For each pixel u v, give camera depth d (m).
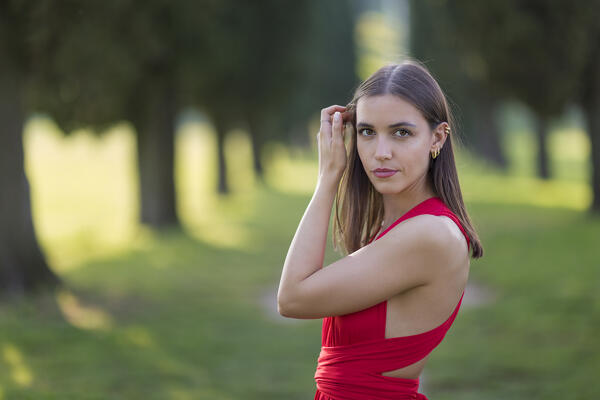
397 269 1.78
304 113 49.44
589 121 17.97
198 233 19.70
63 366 6.75
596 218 17.66
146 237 18.58
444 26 18.22
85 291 10.87
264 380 7.25
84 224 21.48
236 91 22.91
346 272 1.79
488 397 6.59
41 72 9.81
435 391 6.84
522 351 8.08
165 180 19.58
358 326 1.85
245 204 28.25
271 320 10.41
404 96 1.82
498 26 16.27
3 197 9.72
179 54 15.44
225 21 20.47
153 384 6.54
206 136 69.12
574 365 7.31
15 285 9.63
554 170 41.66
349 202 2.22
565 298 10.23
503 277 12.64
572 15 15.89
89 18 9.82
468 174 39.16
